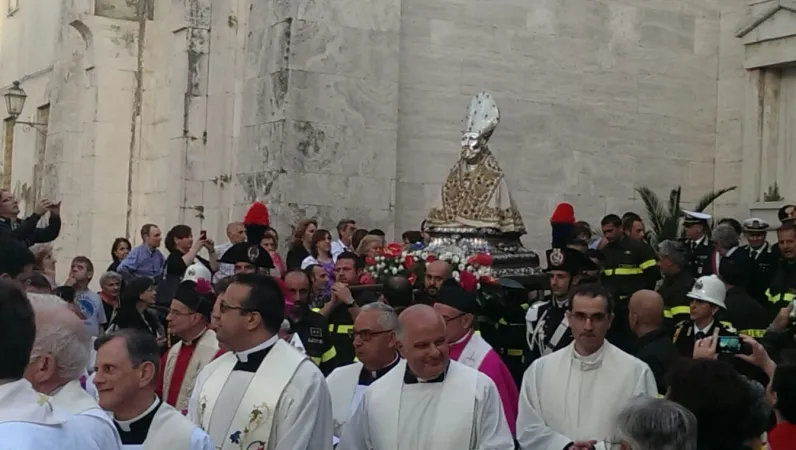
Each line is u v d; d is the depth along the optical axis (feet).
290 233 51.88
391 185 54.44
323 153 52.85
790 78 60.95
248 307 20.18
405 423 20.13
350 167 53.52
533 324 30.89
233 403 19.79
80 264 39.17
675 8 63.00
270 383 19.76
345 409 23.50
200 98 60.64
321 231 44.80
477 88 57.41
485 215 42.01
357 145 53.67
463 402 20.03
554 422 22.38
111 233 65.87
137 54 66.85
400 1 55.26
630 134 61.52
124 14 67.46
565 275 29.66
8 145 97.55
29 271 24.84
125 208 66.39
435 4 56.59
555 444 21.66
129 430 17.49
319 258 44.42
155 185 65.67
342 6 53.52
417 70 56.18
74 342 15.53
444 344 20.22
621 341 31.14
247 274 20.88
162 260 49.85
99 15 66.69
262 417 19.48
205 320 26.40
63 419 13.24
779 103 61.36
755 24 61.16
